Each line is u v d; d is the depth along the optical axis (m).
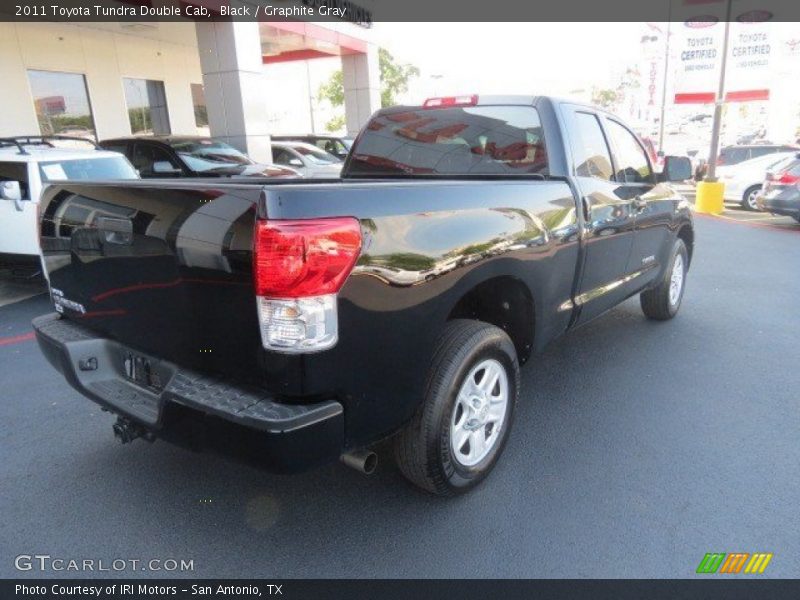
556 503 2.99
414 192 2.52
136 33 14.95
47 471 3.28
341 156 15.09
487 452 3.09
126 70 15.32
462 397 2.84
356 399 2.32
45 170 6.94
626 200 4.31
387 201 2.38
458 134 4.16
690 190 20.59
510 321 3.43
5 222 6.98
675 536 2.75
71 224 2.83
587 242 3.76
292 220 2.06
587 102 4.32
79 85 14.18
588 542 2.71
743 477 3.21
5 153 7.12
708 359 4.90
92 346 2.87
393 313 2.38
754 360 4.87
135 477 3.22
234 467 3.32
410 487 3.13
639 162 4.96
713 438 3.62
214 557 2.63
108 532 2.79
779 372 4.62
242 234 2.11
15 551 2.67
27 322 6.10
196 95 17.81
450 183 2.75
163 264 2.41
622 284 4.52
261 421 2.11
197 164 10.36
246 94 12.33
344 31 16.67
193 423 2.29
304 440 2.14
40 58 13.10
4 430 3.73
